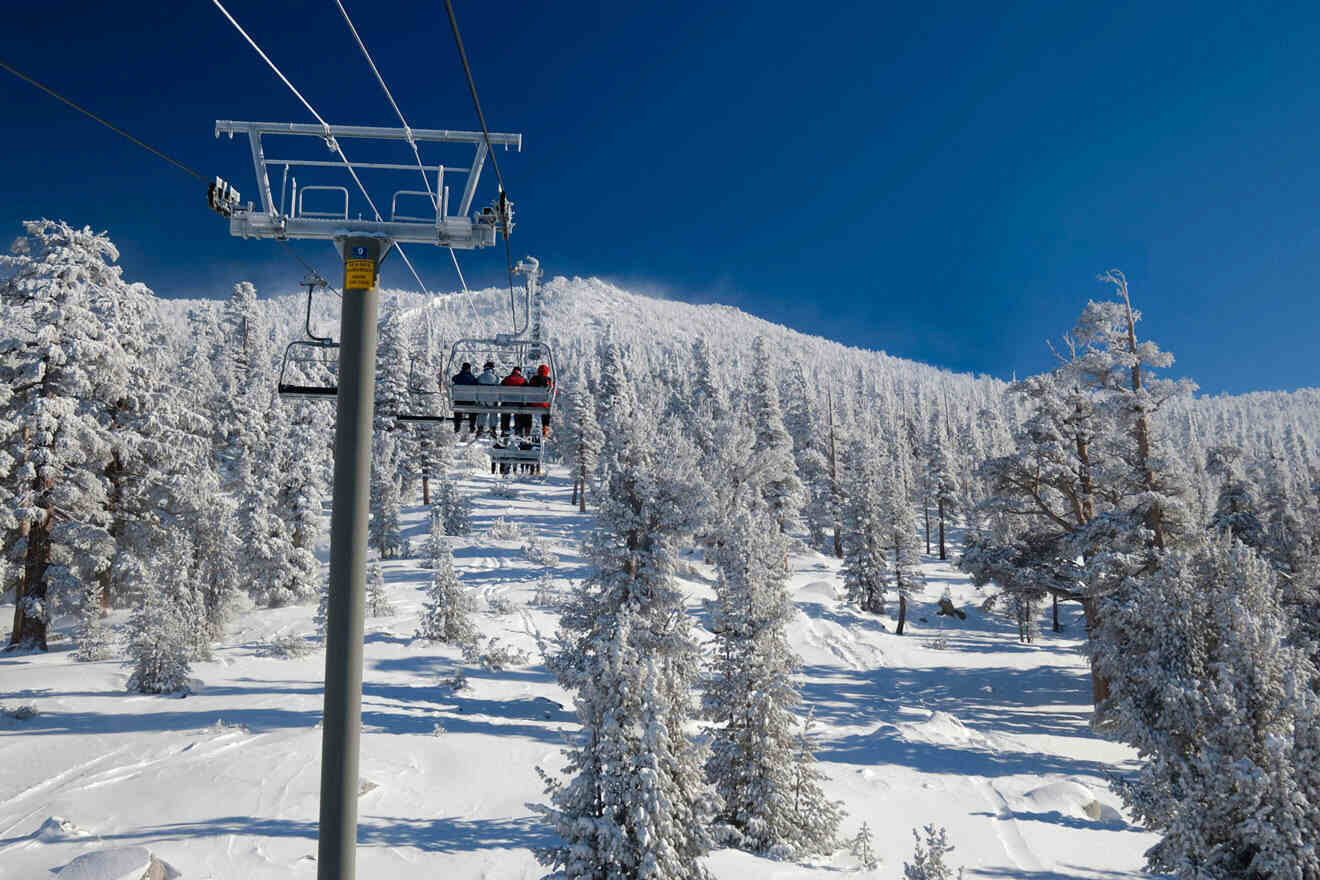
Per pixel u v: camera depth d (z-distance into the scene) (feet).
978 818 66.80
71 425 101.40
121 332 111.96
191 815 51.80
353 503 23.15
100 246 109.29
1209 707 50.34
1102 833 65.21
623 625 40.27
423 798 58.90
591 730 39.68
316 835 49.11
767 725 56.34
